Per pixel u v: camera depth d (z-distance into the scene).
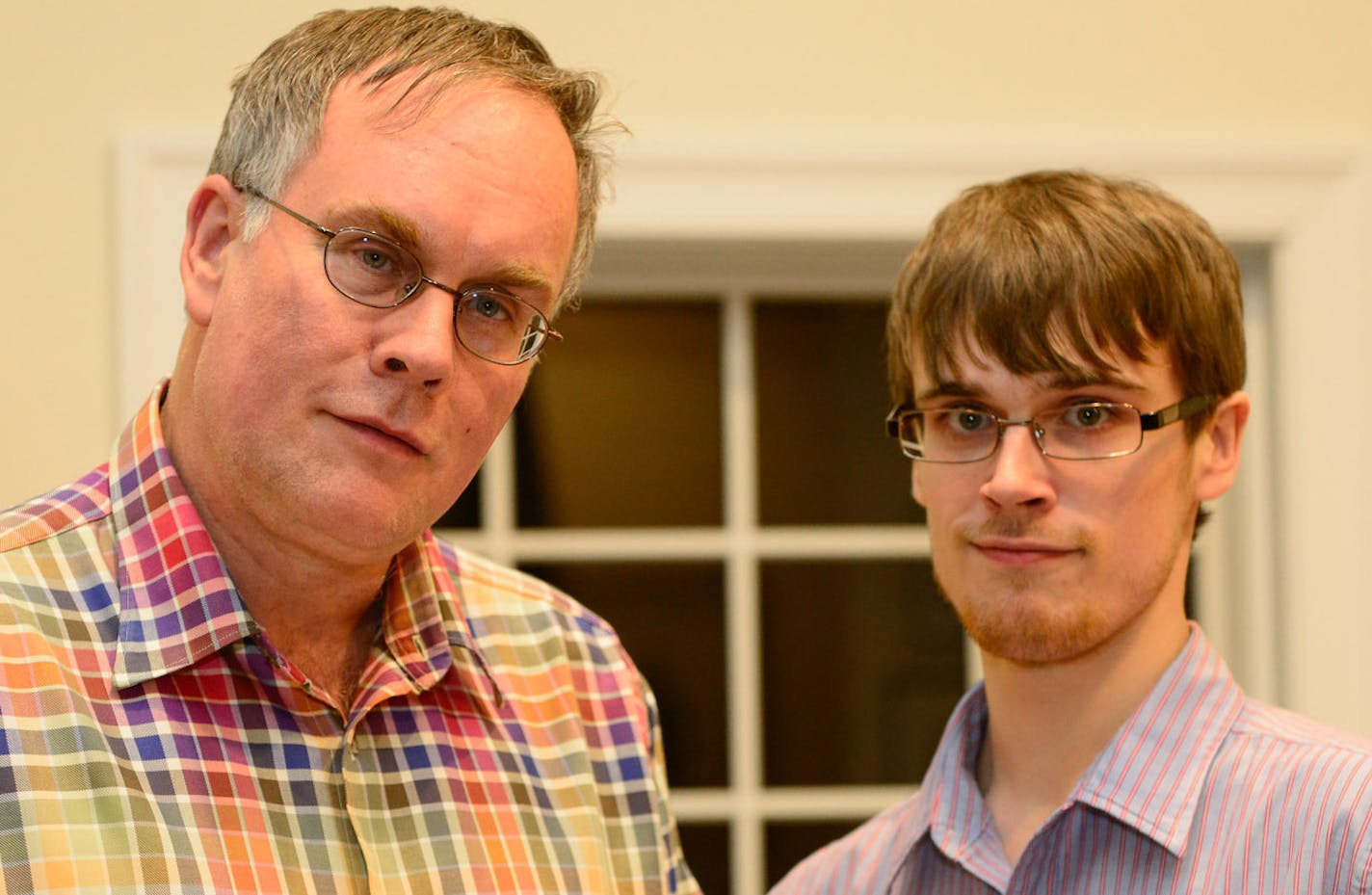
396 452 1.19
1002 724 1.46
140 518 1.26
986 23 2.48
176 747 1.19
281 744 1.24
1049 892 1.38
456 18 1.28
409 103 1.19
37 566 1.21
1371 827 1.22
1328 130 2.51
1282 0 2.51
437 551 1.45
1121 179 1.59
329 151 1.18
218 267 1.24
